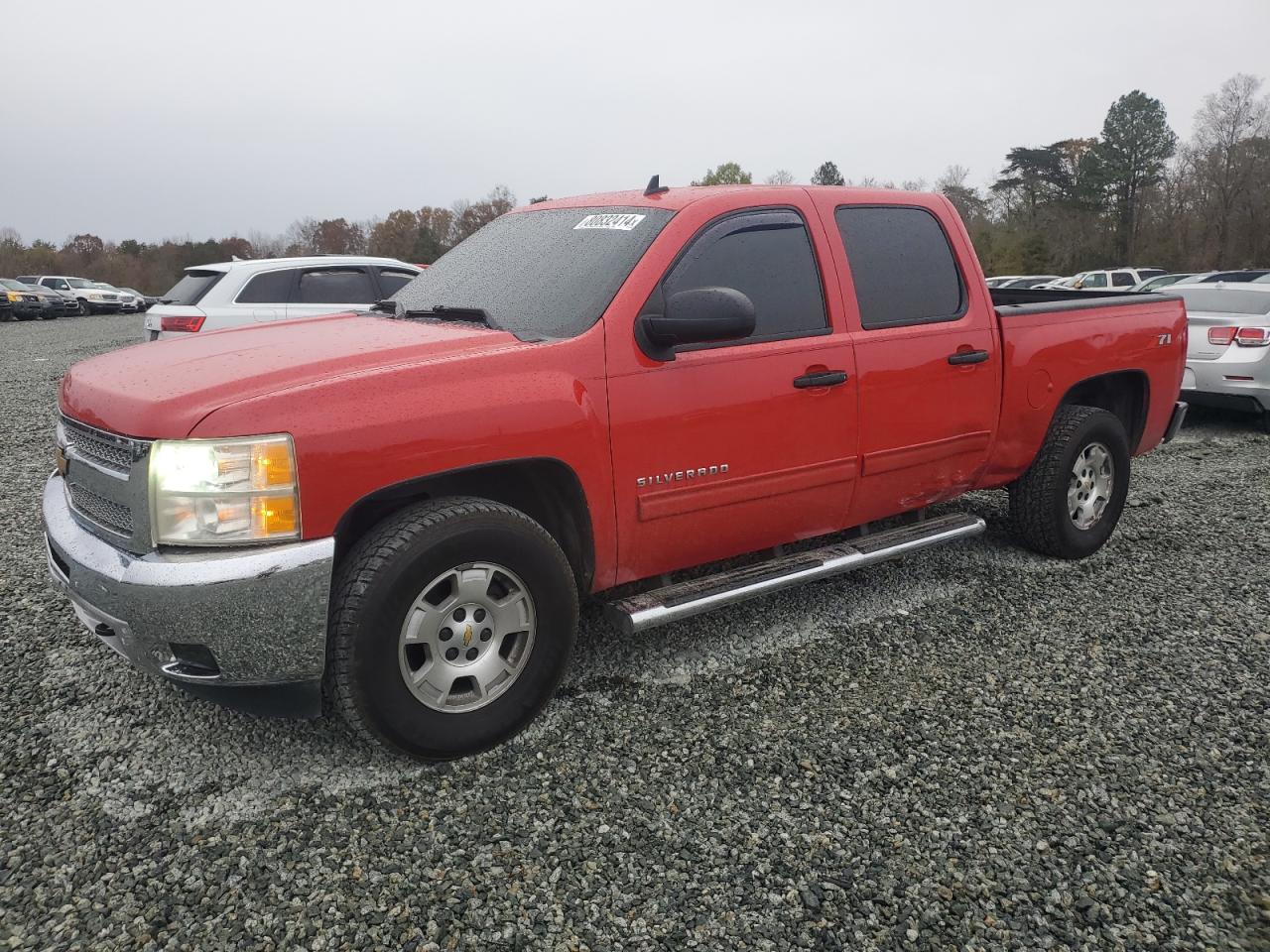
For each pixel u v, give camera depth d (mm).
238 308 8734
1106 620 4035
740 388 3354
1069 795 2766
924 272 4012
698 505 3332
